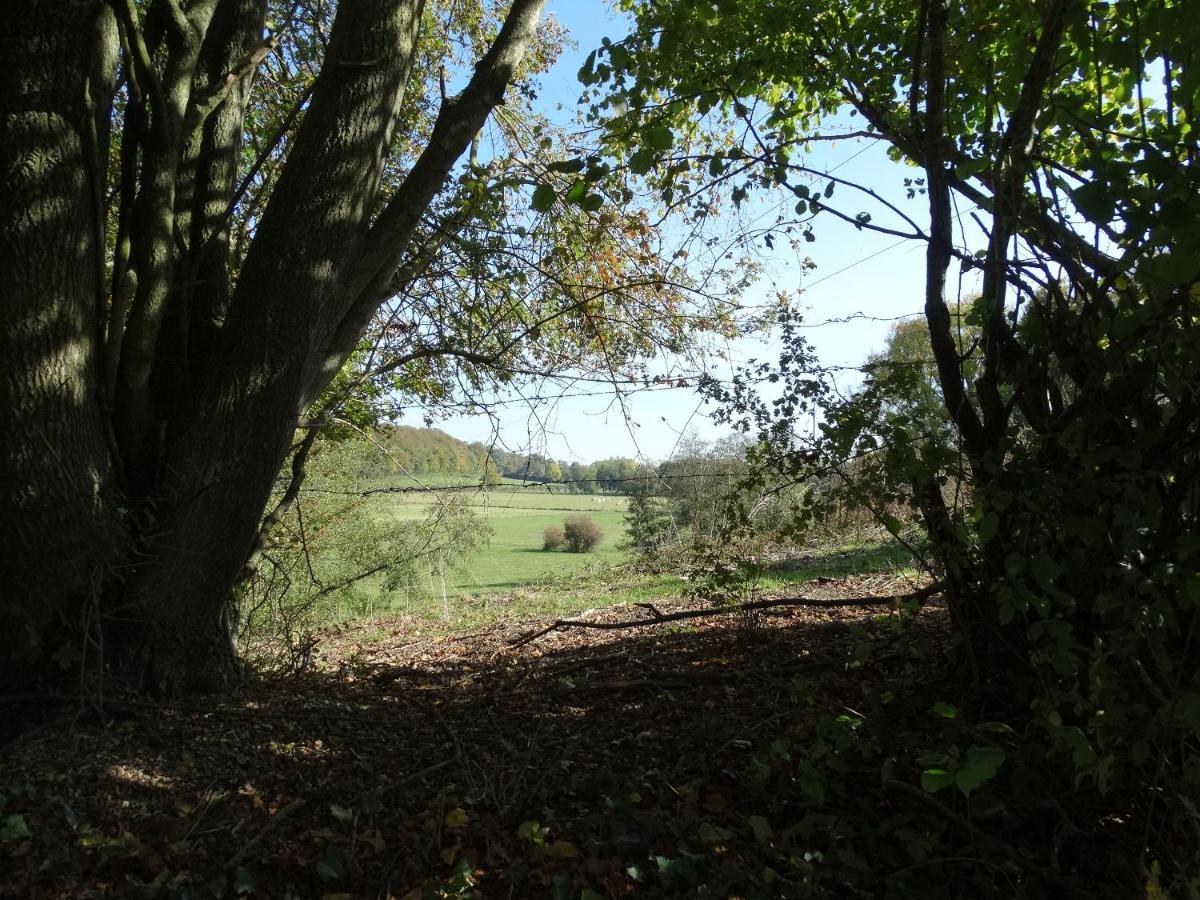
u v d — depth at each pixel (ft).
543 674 20.98
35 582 14.96
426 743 15.80
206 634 17.24
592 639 25.82
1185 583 9.70
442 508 28.58
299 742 15.47
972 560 12.96
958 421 13.43
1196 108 11.30
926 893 10.65
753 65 16.17
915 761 12.17
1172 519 10.93
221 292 19.08
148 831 12.18
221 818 12.66
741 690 17.94
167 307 17.92
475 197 16.99
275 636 24.54
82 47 14.53
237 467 16.42
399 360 22.09
